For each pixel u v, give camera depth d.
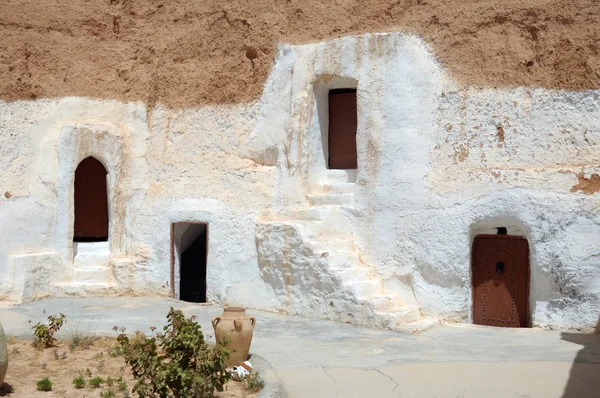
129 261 14.68
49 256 14.30
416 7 12.70
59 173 14.61
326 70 13.29
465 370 8.88
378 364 9.24
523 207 11.41
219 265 13.90
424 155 12.38
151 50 15.27
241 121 14.34
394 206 12.50
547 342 10.40
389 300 12.04
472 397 7.80
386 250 12.55
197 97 14.81
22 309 13.02
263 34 14.15
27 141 14.73
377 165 12.70
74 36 15.23
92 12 15.27
